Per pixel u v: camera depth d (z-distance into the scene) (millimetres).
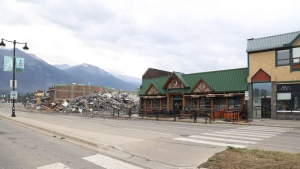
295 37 25281
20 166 7457
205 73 33844
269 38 28078
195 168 6941
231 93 29562
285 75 25891
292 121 24219
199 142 11320
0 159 8328
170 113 33938
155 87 38875
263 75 27500
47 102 81125
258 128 19297
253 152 8359
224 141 11719
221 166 6754
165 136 13445
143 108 41719
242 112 28156
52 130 15453
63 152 9422
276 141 11906
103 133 14406
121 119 31734
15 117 29375
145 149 9609
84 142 11500
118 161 7996
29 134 14727
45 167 7309
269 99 27000
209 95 31250
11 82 30906
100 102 61594
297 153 8711
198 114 31250
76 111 52562
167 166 7309
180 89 35094
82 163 7762
